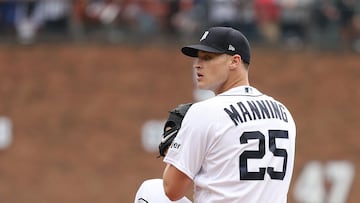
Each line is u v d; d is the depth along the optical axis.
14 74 63.47
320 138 63.97
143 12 64.06
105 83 63.47
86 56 63.66
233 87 18.62
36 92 63.41
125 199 62.88
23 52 63.53
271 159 18.27
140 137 63.19
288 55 64.06
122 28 64.12
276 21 64.06
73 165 62.94
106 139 63.06
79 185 62.75
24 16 63.78
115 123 63.25
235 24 62.81
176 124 19.14
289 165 18.72
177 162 18.06
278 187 18.39
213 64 18.53
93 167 63.00
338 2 65.06
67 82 63.53
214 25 62.28
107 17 64.00
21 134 63.06
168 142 19.06
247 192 17.97
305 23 64.44
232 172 17.97
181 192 18.28
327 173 63.59
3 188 62.62
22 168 62.81
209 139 18.00
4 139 62.94
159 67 63.66
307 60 64.19
